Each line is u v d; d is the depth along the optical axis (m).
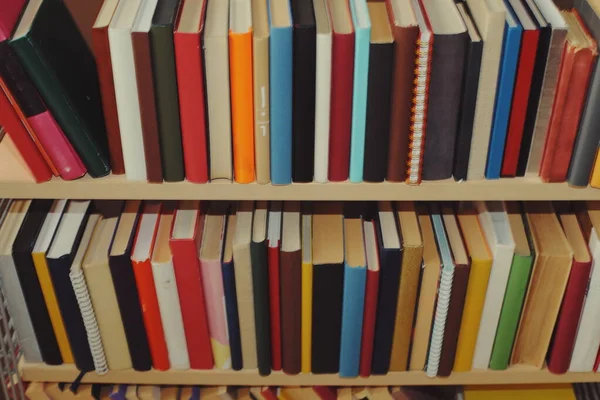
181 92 0.76
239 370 1.07
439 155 0.82
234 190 0.84
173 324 1.01
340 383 1.08
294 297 0.96
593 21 0.74
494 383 1.09
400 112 0.77
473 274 0.94
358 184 0.84
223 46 0.73
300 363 1.05
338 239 0.96
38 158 0.81
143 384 1.14
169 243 0.92
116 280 0.94
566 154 0.80
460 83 0.76
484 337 1.02
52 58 0.74
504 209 0.97
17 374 1.05
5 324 1.00
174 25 0.72
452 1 0.79
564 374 1.06
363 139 0.80
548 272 0.94
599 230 0.93
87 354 1.03
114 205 1.02
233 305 0.98
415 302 0.97
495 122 0.79
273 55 0.73
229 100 0.77
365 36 0.72
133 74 0.75
